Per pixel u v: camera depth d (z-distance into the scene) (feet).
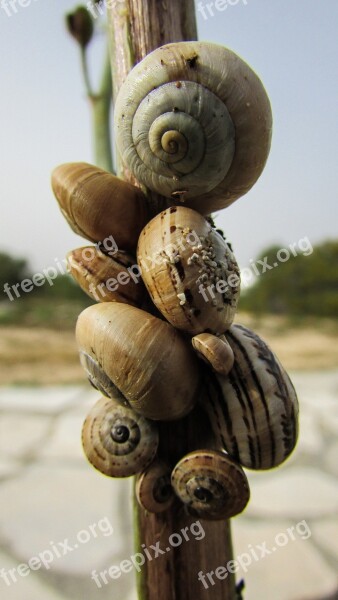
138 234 0.16
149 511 0.16
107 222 0.15
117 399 0.15
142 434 0.16
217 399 0.15
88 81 0.25
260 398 0.15
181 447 0.16
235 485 0.15
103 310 0.15
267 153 0.15
